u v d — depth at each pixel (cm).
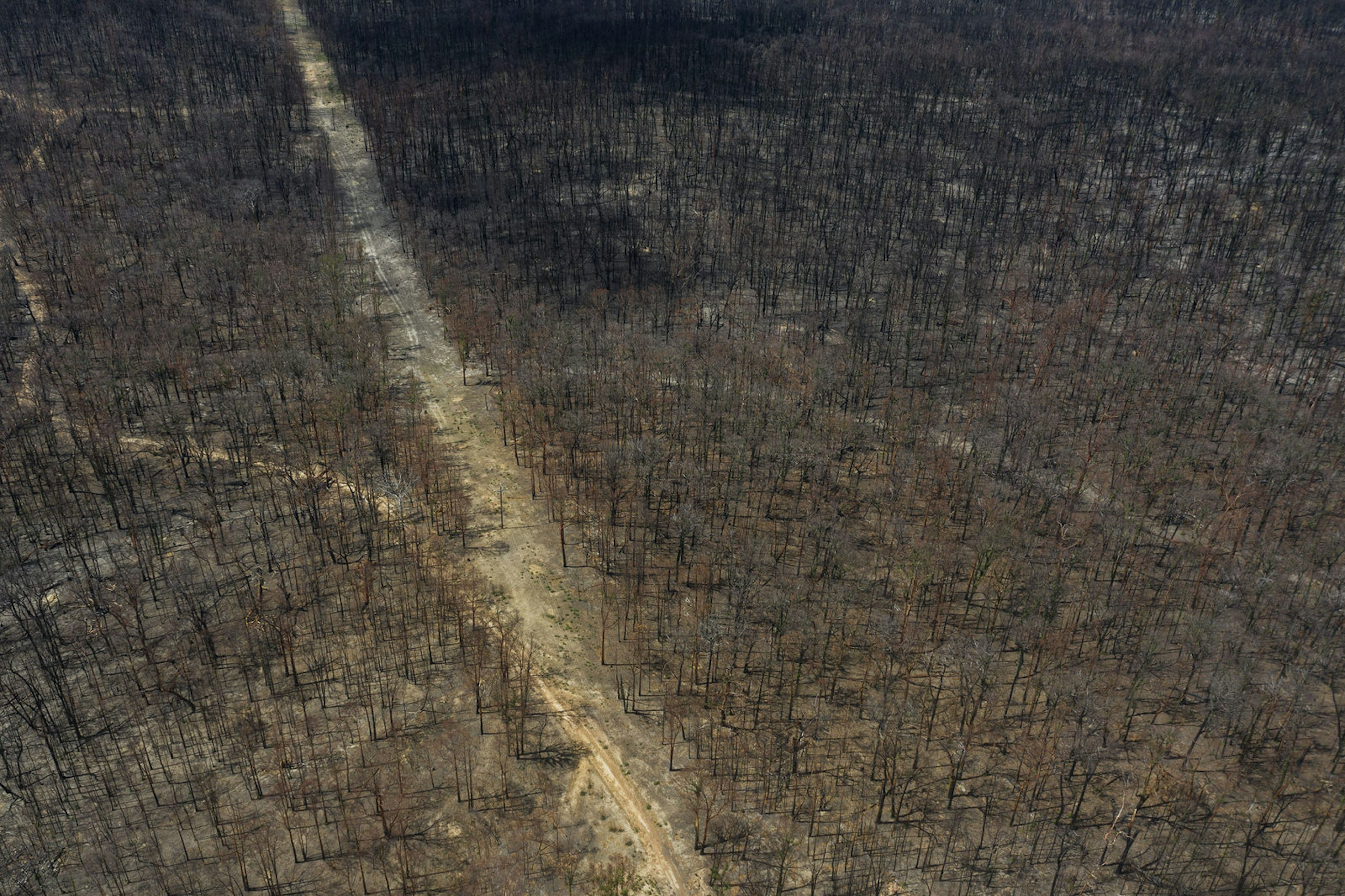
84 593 12388
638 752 10900
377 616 12375
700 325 18962
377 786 9856
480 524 14100
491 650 11988
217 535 13562
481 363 18150
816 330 18750
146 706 11144
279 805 10162
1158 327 18312
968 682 11456
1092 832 10150
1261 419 15800
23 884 9350
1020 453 15175
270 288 18538
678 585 13112
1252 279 19625
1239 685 11288
